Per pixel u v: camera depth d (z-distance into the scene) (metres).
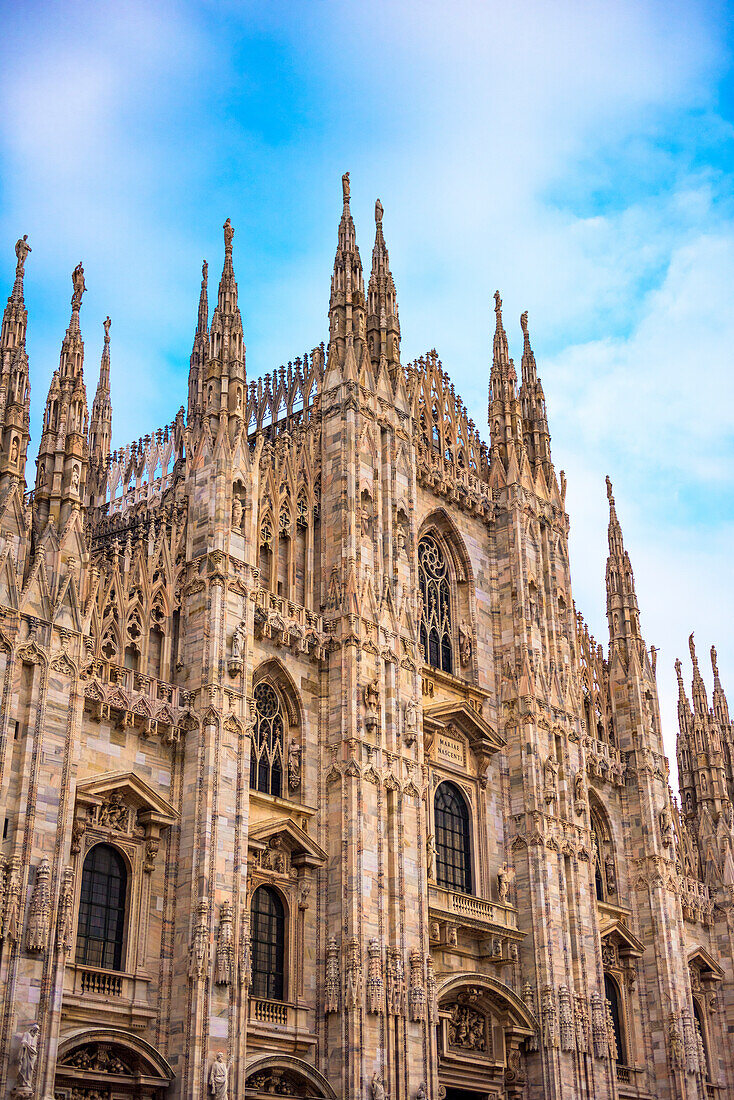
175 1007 45.34
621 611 80.62
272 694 55.06
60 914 41.03
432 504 68.31
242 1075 45.44
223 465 53.41
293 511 58.88
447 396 72.56
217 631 50.44
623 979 70.31
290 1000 50.41
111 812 46.44
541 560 72.50
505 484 72.94
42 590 44.38
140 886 46.34
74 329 49.78
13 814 41.22
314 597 58.41
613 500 84.62
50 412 48.31
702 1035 76.06
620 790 75.81
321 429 62.22
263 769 53.53
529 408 77.75
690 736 86.19
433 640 66.44
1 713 42.00
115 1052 43.22
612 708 78.19
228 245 59.00
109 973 44.25
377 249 68.44
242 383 56.03
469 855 63.00
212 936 46.09
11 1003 39.00
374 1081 49.91
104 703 46.62
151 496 69.31
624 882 73.62
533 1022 60.00
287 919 51.66
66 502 46.72
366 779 54.47
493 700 67.81
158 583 51.25
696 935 78.25
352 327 63.94
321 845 53.56
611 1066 63.06
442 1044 55.97
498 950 60.69
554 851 64.94
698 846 82.75
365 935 51.88
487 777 64.94
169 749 48.94
